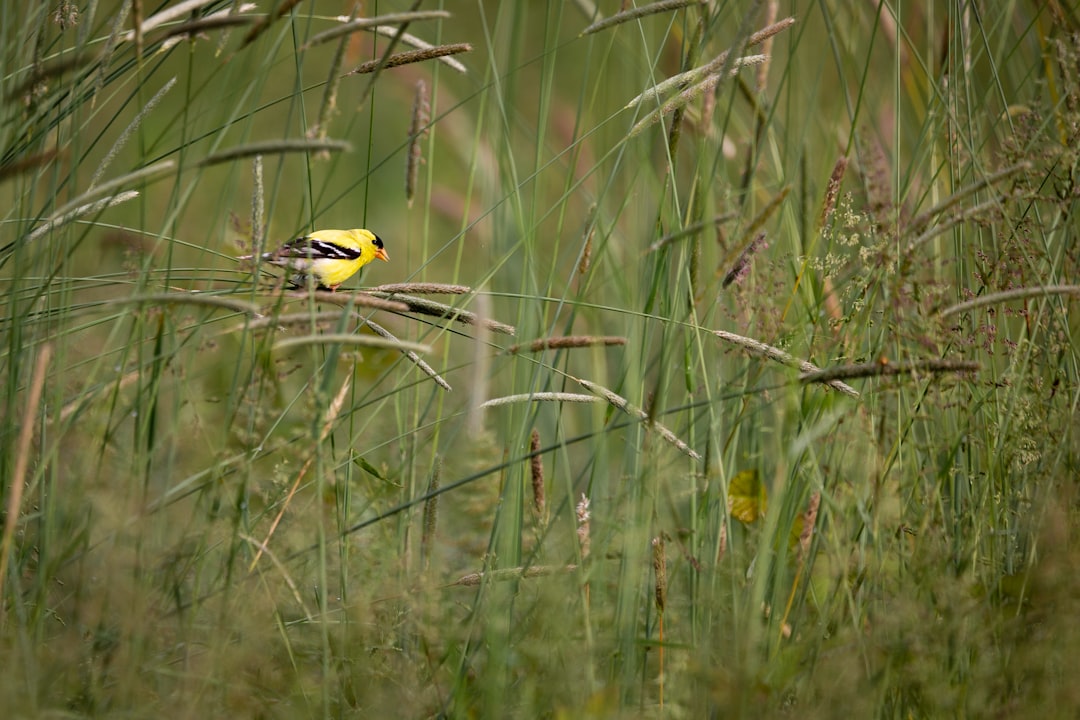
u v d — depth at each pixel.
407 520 6.00
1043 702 4.91
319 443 4.95
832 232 6.35
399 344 4.52
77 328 5.34
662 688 5.44
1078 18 7.57
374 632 5.46
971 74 7.25
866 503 5.73
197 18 5.88
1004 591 5.65
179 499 5.27
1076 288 5.36
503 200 6.33
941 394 5.94
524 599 5.76
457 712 5.15
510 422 6.07
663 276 6.39
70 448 5.35
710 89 5.65
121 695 4.64
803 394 6.29
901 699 5.22
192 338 6.12
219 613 5.02
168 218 5.20
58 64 4.95
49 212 5.60
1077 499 5.66
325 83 5.98
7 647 4.90
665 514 6.25
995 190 6.32
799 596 6.01
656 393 5.33
